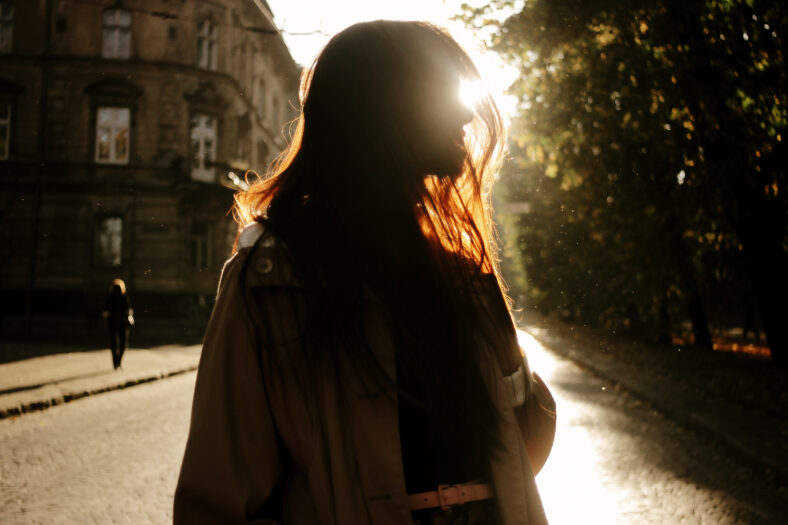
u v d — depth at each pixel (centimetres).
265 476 106
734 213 1316
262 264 108
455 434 107
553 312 4438
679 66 1074
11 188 3169
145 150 3209
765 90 1009
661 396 1109
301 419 107
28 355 1794
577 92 1261
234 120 3394
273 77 4250
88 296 3152
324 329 105
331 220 109
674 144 1287
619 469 683
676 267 1675
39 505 533
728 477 651
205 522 103
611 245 1723
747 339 3566
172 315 3148
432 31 118
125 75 3209
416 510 108
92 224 3183
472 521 109
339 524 103
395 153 111
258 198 120
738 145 1146
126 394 1172
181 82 3234
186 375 1488
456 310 109
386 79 111
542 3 1120
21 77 3203
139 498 554
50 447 745
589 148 1389
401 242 108
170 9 3238
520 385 122
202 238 3266
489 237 130
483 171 129
